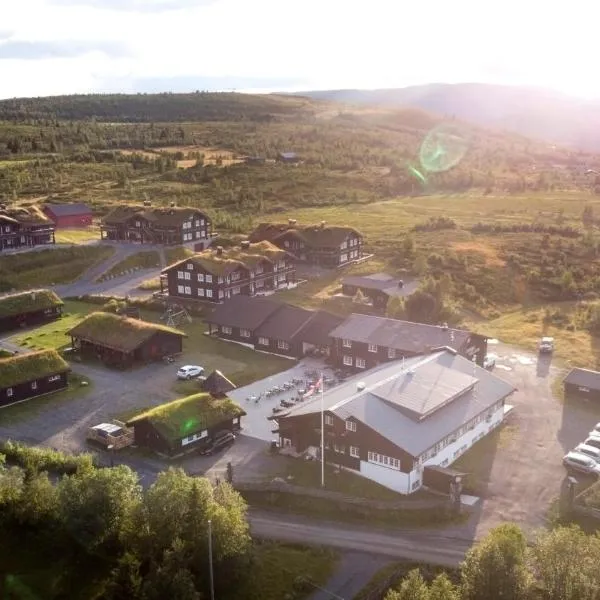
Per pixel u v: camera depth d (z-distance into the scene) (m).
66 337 106.56
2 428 76.94
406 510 61.59
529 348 106.12
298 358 99.69
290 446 73.50
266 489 63.81
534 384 91.81
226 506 52.53
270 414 81.25
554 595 44.59
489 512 62.22
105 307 118.81
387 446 65.44
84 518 51.19
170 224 160.62
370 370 86.50
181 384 89.19
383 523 60.34
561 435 77.12
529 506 63.16
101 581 50.22
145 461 70.19
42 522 55.06
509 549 45.19
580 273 142.12
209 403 75.69
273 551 56.09
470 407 74.25
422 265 140.12
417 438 66.75
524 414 82.62
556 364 99.19
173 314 114.69
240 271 127.50
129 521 51.16
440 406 71.81
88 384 89.12
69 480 53.88
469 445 74.50
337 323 100.38
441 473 65.81
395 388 73.62
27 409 81.94
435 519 61.00
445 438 69.12
